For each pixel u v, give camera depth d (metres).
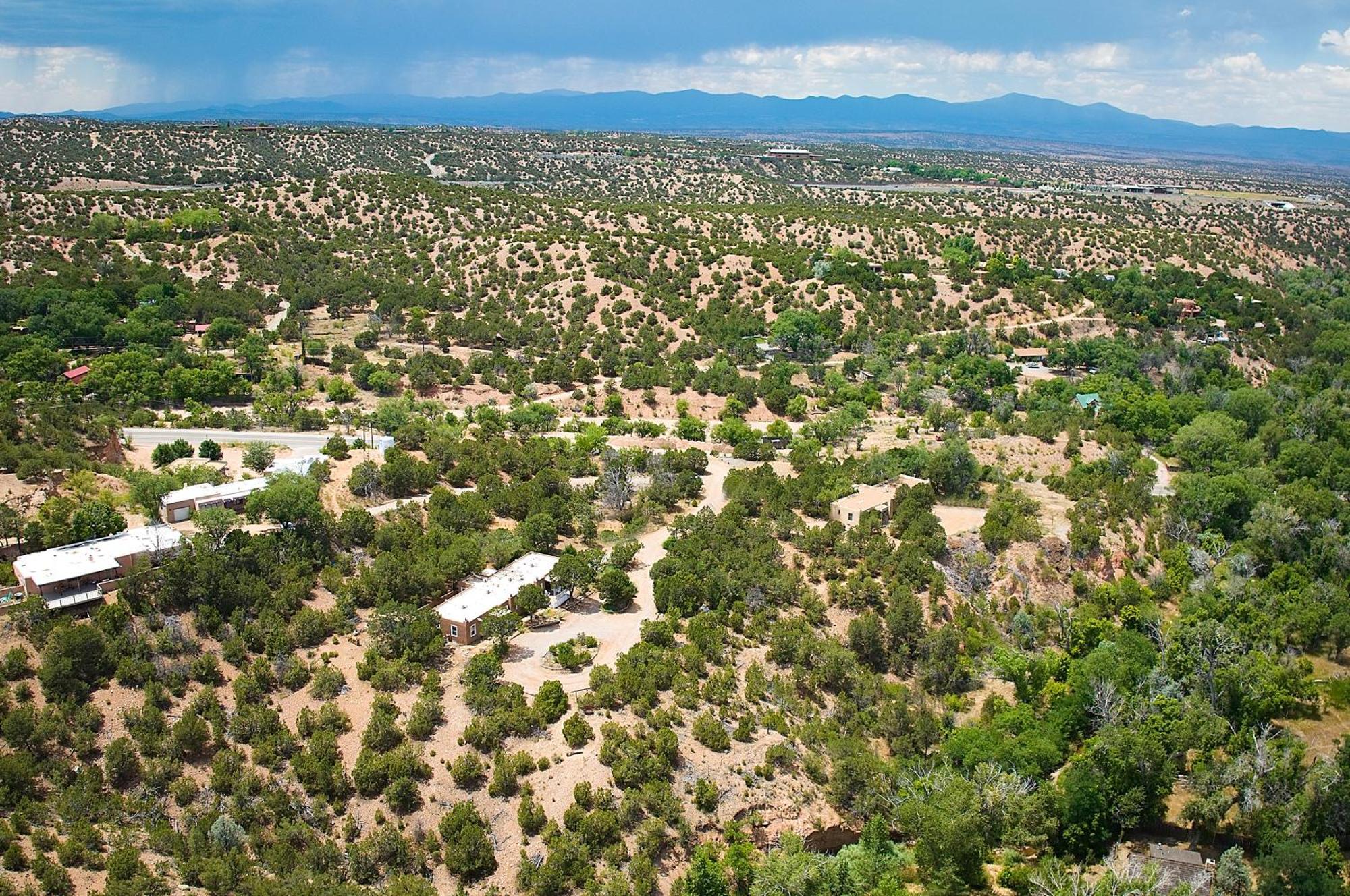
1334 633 93.38
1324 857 64.25
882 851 64.19
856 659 82.94
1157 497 121.12
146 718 64.94
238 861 56.34
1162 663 83.00
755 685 75.38
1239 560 104.06
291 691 70.88
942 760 72.19
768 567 91.50
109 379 140.88
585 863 58.03
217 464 111.38
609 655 79.00
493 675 73.38
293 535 85.94
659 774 64.88
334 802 62.34
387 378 154.50
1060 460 130.75
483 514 98.12
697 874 56.69
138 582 74.62
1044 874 62.22
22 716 61.31
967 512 109.94
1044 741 73.12
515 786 63.44
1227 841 69.06
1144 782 68.50
